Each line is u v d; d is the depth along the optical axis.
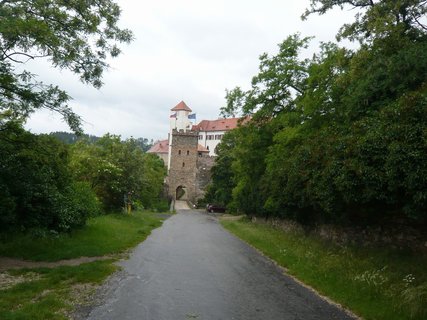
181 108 124.06
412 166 10.45
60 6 12.88
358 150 12.73
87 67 13.38
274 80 31.11
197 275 12.52
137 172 38.47
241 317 8.30
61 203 18.69
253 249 20.02
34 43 10.91
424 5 16.50
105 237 19.91
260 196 34.72
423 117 10.87
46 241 16.02
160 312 8.38
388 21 16.08
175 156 94.31
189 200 93.12
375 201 13.91
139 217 37.12
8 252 14.20
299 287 11.41
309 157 18.84
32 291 9.45
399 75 14.86
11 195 15.55
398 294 9.73
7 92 12.34
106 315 8.02
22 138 14.56
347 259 14.30
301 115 26.67
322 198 16.11
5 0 11.42
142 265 13.88
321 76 22.78
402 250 13.57
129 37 13.98
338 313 8.93
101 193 34.41
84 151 37.62
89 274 11.58
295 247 18.62
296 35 30.91
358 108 16.53
